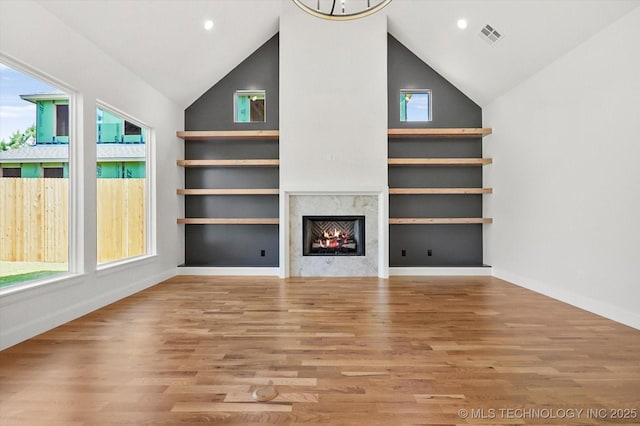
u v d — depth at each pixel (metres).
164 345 2.72
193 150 6.07
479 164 5.90
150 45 4.27
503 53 4.64
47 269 3.24
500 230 5.50
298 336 2.93
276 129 6.02
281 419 1.76
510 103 5.19
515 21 4.10
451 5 4.54
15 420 1.74
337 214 5.69
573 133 3.92
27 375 2.21
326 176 5.58
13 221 2.88
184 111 6.00
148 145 5.07
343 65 5.57
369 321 3.33
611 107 3.41
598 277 3.58
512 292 4.56
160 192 5.23
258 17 5.28
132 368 2.31
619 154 3.32
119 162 4.95
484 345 2.73
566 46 3.93
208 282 5.19
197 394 1.99
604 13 3.34
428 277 5.59
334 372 2.27
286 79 5.57
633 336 2.93
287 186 5.57
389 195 6.09
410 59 6.06
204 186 6.10
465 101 6.05
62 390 2.03
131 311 3.66
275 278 5.51
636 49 3.13
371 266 5.69
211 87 6.03
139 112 4.63
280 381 2.14
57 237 3.35
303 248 5.72
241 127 6.04
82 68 3.52
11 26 2.72
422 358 2.48
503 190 5.39
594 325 3.22
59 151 3.38
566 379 2.17
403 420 1.75
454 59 5.41
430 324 3.24
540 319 3.40
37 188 3.12
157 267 5.14
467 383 2.12
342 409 1.85
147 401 1.91
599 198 3.56
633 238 3.18
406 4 5.07
